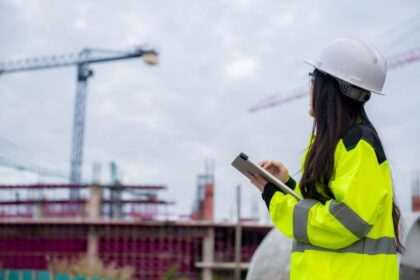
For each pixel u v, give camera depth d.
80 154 104.19
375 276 3.01
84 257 47.19
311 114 3.42
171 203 58.03
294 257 3.17
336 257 3.03
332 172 3.10
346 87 3.25
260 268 22.11
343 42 3.31
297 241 3.19
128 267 45.28
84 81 109.19
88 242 50.88
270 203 3.20
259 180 3.32
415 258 12.42
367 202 2.92
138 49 107.56
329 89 3.29
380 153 3.09
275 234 23.44
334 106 3.24
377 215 3.02
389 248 3.08
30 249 51.97
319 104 3.30
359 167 2.96
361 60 3.24
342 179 2.99
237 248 36.50
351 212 2.90
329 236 2.96
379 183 2.99
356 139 3.07
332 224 2.91
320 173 3.12
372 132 3.13
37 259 51.56
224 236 52.12
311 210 3.03
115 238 50.59
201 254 50.66
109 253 50.38
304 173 3.21
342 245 2.98
